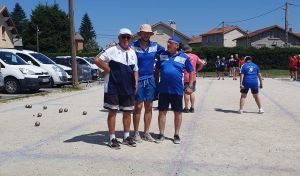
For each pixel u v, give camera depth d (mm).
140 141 6328
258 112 9750
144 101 6273
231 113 9578
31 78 14320
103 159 5281
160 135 6379
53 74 16812
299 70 24125
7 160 5250
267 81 23406
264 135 6879
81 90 16266
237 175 4645
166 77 6137
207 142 6312
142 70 6102
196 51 44281
